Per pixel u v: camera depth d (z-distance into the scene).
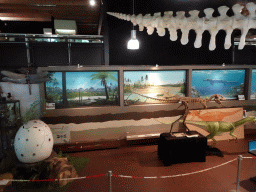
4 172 3.33
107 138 4.61
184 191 2.98
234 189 3.01
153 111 4.76
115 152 4.42
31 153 3.18
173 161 3.82
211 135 4.40
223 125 4.36
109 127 4.60
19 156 3.21
